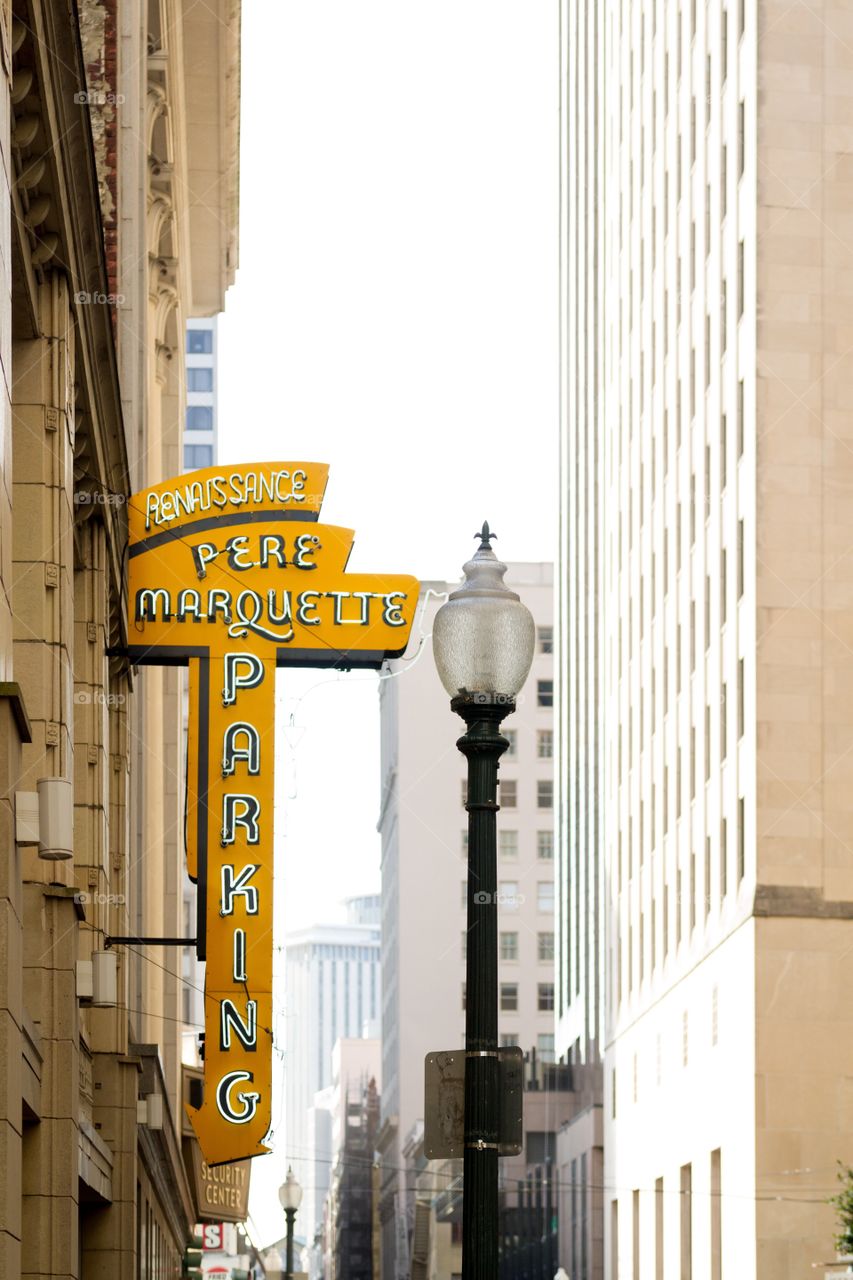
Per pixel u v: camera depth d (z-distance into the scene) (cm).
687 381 10556
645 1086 11250
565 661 16262
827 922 8881
